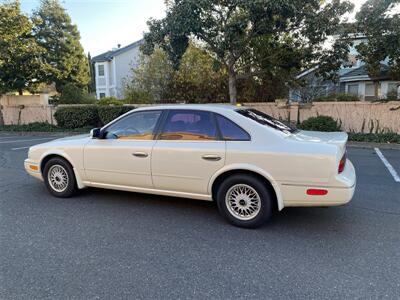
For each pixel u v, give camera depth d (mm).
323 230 3898
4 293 2645
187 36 10992
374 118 11984
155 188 4457
